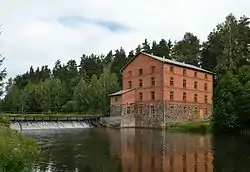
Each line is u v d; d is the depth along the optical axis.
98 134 60.44
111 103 85.19
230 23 95.19
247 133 61.72
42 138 52.12
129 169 27.78
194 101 84.44
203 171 27.22
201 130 66.88
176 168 28.27
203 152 37.00
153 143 45.22
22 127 72.12
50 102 119.31
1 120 35.62
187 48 121.81
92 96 109.56
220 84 79.00
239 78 75.50
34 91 124.69
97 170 27.30
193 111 83.75
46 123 77.00
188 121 80.88
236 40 94.38
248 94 65.56
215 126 67.94
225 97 69.50
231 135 58.12
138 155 34.75
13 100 124.81
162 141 47.69
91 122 85.62
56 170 27.12
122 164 29.88
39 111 119.19
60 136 56.00
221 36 95.81
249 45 96.00
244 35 96.25
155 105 78.38
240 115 66.75
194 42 122.88
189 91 83.25
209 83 89.88
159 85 77.69
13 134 27.91
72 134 60.22
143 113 80.94
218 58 93.25
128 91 82.12
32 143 28.11
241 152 36.97
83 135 58.19
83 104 109.81
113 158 32.94
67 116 82.81
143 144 44.09
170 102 77.94
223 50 94.94
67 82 140.50
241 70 78.00
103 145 43.09
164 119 76.12
